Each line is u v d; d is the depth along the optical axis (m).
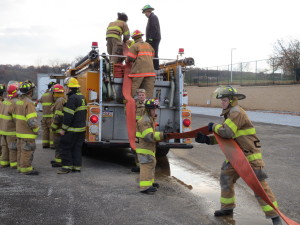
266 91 28.66
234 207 4.54
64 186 5.71
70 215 4.37
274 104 27.84
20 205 4.71
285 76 28.77
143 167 5.44
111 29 8.52
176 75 7.82
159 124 7.83
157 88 7.80
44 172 6.71
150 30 8.57
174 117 7.92
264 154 9.35
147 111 5.39
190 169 7.38
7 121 6.79
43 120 9.62
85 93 7.59
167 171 7.15
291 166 7.83
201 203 5.00
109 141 7.17
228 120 4.23
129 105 6.99
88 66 8.20
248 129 4.28
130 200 5.04
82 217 4.31
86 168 7.22
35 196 5.13
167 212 4.57
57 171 6.62
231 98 4.33
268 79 30.38
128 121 6.91
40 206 4.69
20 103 6.36
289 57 30.61
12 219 4.20
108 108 7.36
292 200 5.34
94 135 7.08
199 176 6.73
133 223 4.15
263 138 12.42
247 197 5.38
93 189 5.57
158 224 4.14
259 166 4.22
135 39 7.36
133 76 7.23
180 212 4.59
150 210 4.63
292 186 6.14
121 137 7.47
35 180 6.06
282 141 11.71
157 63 8.62
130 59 7.21
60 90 7.22
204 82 37.91
